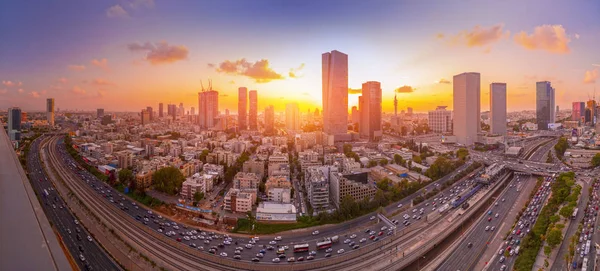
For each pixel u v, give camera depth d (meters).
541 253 165.38
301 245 179.88
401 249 182.38
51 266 16.84
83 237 191.38
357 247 184.25
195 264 165.38
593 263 149.25
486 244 186.88
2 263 16.05
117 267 161.38
